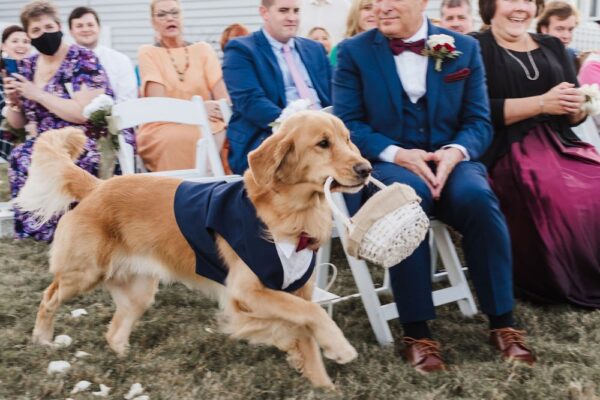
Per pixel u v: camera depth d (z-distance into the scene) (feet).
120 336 11.28
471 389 9.49
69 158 11.53
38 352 10.68
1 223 18.44
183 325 11.98
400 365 10.38
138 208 10.84
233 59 15.16
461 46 12.30
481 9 14.53
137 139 18.97
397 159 11.64
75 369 10.03
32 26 17.17
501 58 14.05
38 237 17.84
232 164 15.03
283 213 9.47
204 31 38.83
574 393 9.31
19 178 17.97
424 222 8.73
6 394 9.44
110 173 15.85
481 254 10.75
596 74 16.71
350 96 12.29
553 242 12.84
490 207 10.74
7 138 19.38
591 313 12.43
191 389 9.59
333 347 9.12
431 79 12.03
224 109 15.93
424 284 10.61
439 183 11.22
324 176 9.33
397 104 12.03
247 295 9.61
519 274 13.23
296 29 15.56
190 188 10.62
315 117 9.48
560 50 14.37
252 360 10.73
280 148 9.24
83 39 21.03
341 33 24.02
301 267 9.73
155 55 19.51
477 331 11.77
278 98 15.33
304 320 9.27
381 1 11.94
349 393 9.50
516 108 13.48
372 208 8.67
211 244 9.98
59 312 12.62
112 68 20.67
